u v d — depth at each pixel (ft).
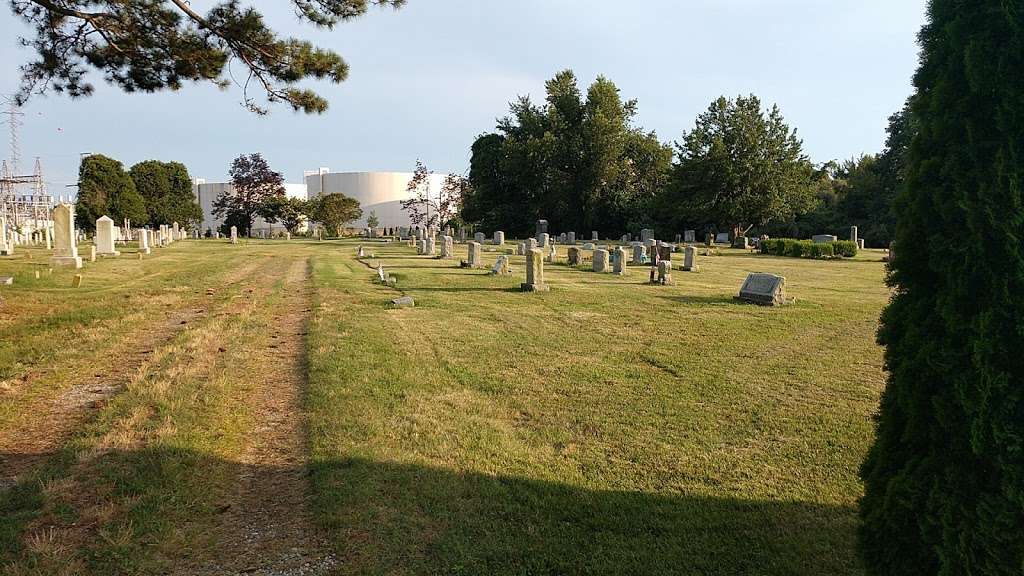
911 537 9.54
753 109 162.50
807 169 167.22
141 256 95.55
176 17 38.91
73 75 41.34
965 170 9.27
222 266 81.76
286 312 42.52
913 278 10.09
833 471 16.43
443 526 13.12
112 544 11.97
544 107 215.92
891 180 176.24
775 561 12.10
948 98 9.55
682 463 16.83
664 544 12.64
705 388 24.14
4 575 10.87
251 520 13.30
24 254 99.60
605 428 19.49
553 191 200.44
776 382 25.13
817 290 60.13
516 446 17.78
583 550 12.35
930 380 9.53
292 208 238.27
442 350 30.32
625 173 209.15
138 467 15.35
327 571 11.44
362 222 294.46
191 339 31.45
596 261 78.74
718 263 96.89
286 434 18.56
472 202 217.15
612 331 36.40
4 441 17.51
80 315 37.91
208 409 20.13
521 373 26.17
